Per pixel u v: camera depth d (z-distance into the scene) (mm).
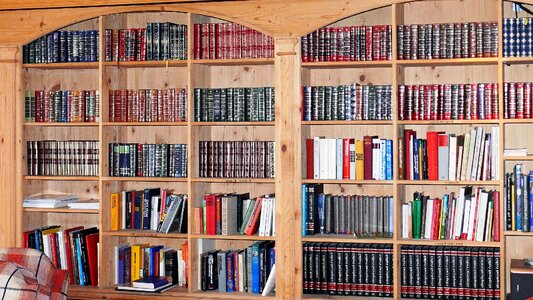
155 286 5125
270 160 5098
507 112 4699
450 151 4805
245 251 5156
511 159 4680
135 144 5324
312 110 4980
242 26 5102
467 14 5074
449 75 5109
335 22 5070
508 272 5008
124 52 5312
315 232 5020
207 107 5176
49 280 3590
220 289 5180
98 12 5227
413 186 5203
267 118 5078
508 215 4691
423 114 4820
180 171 5230
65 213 5793
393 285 4836
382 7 4957
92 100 5418
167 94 5250
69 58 5398
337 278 4953
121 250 5387
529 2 4570
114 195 5383
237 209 5219
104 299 5227
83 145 5434
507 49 4664
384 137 5223
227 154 5172
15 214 5434
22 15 5363
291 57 4922
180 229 5211
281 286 4945
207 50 5160
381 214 4957
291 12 4914
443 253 4789
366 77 5234
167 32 5234
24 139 5473
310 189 4992
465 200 4789
